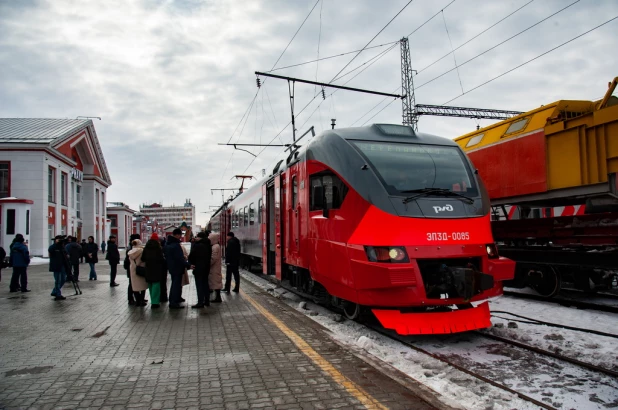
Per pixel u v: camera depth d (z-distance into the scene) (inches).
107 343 243.9
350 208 269.6
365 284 249.0
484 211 270.5
